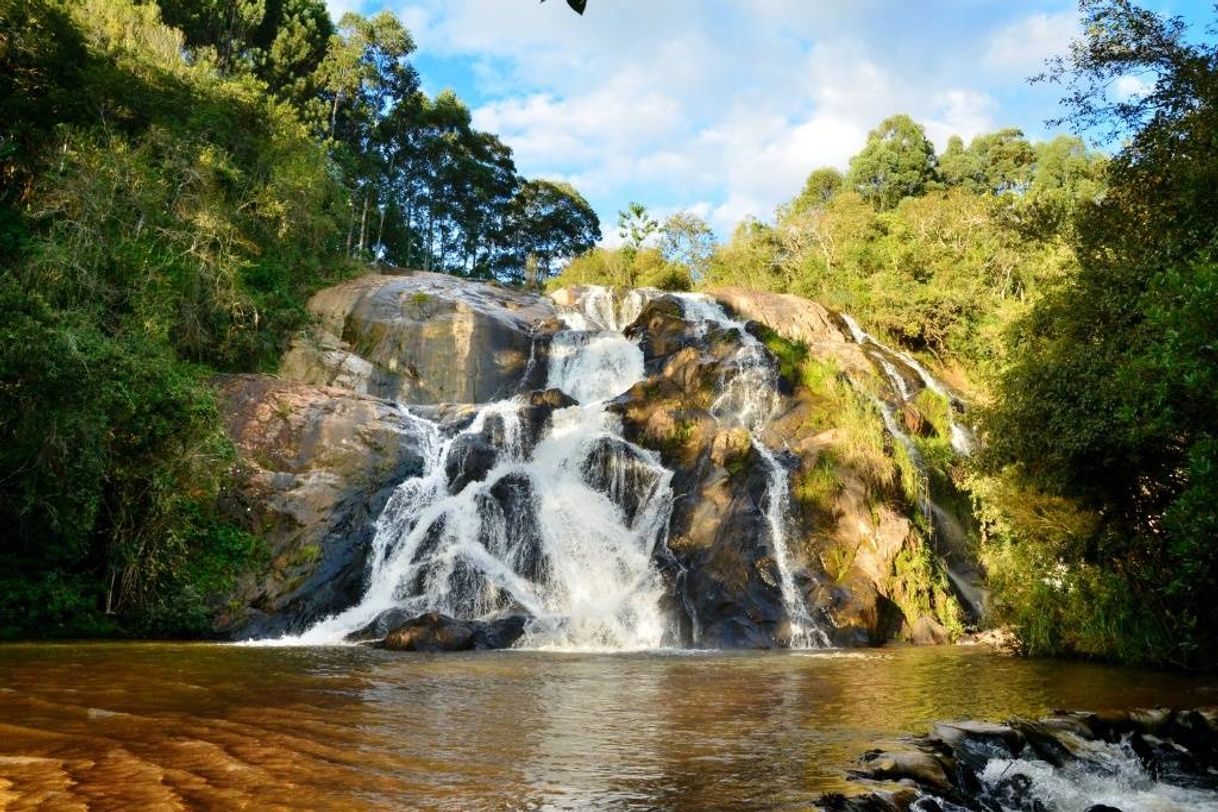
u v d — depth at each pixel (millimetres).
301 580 18922
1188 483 11469
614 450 22766
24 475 16438
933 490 24953
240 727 7719
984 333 38156
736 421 24828
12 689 9555
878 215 54094
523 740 7477
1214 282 9469
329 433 21766
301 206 32906
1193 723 8797
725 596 18891
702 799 5598
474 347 29141
